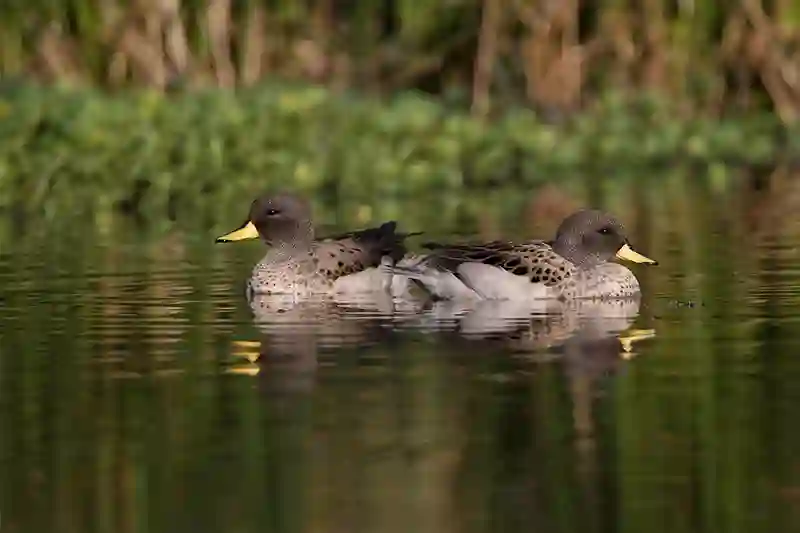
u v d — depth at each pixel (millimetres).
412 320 14492
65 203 23953
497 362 12391
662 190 25234
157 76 28312
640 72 30031
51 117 25625
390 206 23781
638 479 9422
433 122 27297
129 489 9336
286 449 10047
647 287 16062
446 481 9430
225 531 8711
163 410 10984
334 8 30234
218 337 13547
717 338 13203
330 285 16125
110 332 13773
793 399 11016
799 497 9086
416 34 29922
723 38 29859
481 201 24281
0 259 18219
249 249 19078
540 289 15688
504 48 29672
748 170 27594
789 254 17875
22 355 12797
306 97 26938
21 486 9438
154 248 19203
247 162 25203
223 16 28531
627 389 11406
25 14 28312
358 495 9203
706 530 8641
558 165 27125
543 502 9078
